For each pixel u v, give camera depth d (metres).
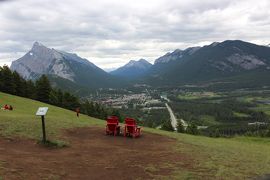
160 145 25.56
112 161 19.20
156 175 16.89
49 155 19.50
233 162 21.17
